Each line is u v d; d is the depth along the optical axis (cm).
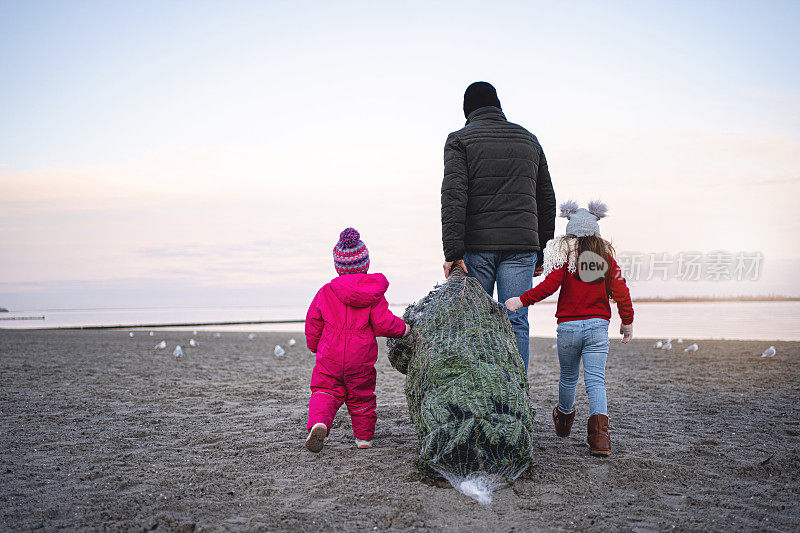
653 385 704
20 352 1246
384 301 409
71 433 466
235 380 801
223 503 299
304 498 307
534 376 808
